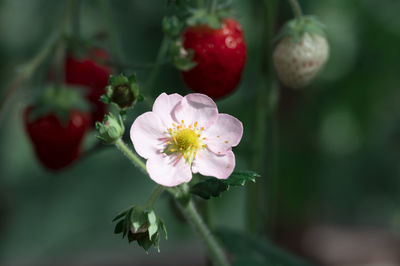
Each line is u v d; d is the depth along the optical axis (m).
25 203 1.21
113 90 0.40
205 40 0.45
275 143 0.51
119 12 0.78
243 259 0.50
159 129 0.41
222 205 0.92
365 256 1.26
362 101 0.83
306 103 0.82
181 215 0.50
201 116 0.41
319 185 0.87
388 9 0.82
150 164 0.40
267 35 0.49
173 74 0.67
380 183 1.19
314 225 0.97
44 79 0.53
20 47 0.83
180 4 0.45
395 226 1.36
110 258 1.14
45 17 0.85
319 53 0.47
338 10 0.79
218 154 0.41
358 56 0.83
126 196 1.21
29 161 1.22
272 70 0.50
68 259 1.16
